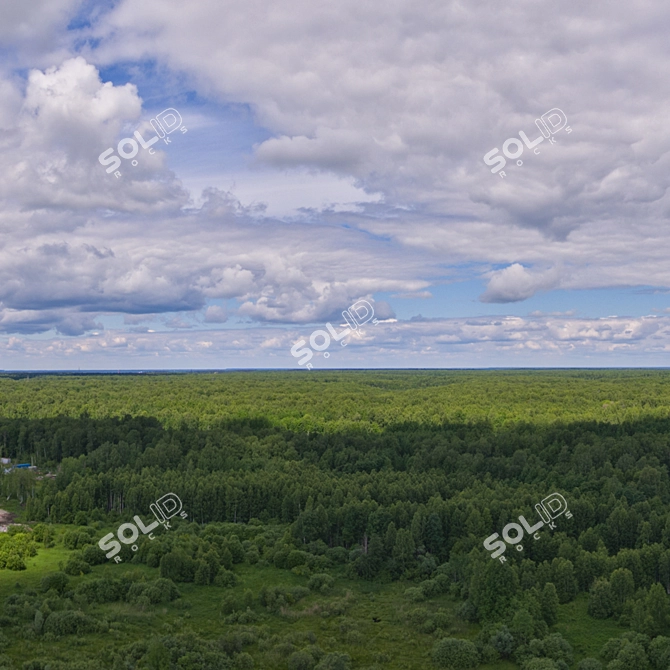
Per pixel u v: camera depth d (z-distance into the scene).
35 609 102.62
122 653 91.00
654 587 101.69
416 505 138.62
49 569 124.94
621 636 99.19
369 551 125.56
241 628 101.38
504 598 103.50
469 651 94.06
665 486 153.00
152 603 110.75
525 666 91.56
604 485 151.12
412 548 126.12
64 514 158.38
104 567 127.81
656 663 91.44
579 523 134.62
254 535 144.12
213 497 156.50
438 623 103.94
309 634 99.88
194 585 119.56
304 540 138.25
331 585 120.06
